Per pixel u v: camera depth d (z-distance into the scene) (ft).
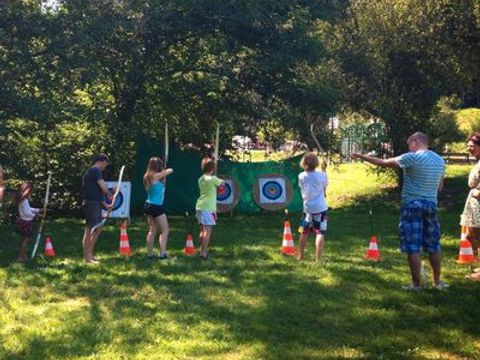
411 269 25.81
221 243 38.14
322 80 64.75
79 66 47.16
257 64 56.59
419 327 21.45
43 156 55.52
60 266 31.37
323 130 63.72
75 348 19.71
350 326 21.61
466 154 95.71
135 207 56.08
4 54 45.85
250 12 52.85
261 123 60.85
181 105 60.23
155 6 52.11
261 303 24.44
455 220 48.34
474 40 67.87
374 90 67.82
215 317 22.76
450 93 73.77
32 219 33.53
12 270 30.55
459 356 18.76
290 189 55.98
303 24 55.98
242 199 55.88
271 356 18.88
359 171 91.66
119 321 22.33
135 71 55.06
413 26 65.98
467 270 29.81
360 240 39.29
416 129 69.26
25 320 22.70
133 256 33.83
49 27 46.83
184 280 28.17
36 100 44.62
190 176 55.83
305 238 32.35
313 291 26.12
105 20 48.93
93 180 32.14
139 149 56.18
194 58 57.26
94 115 49.83
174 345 19.84
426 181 25.18
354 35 67.00
